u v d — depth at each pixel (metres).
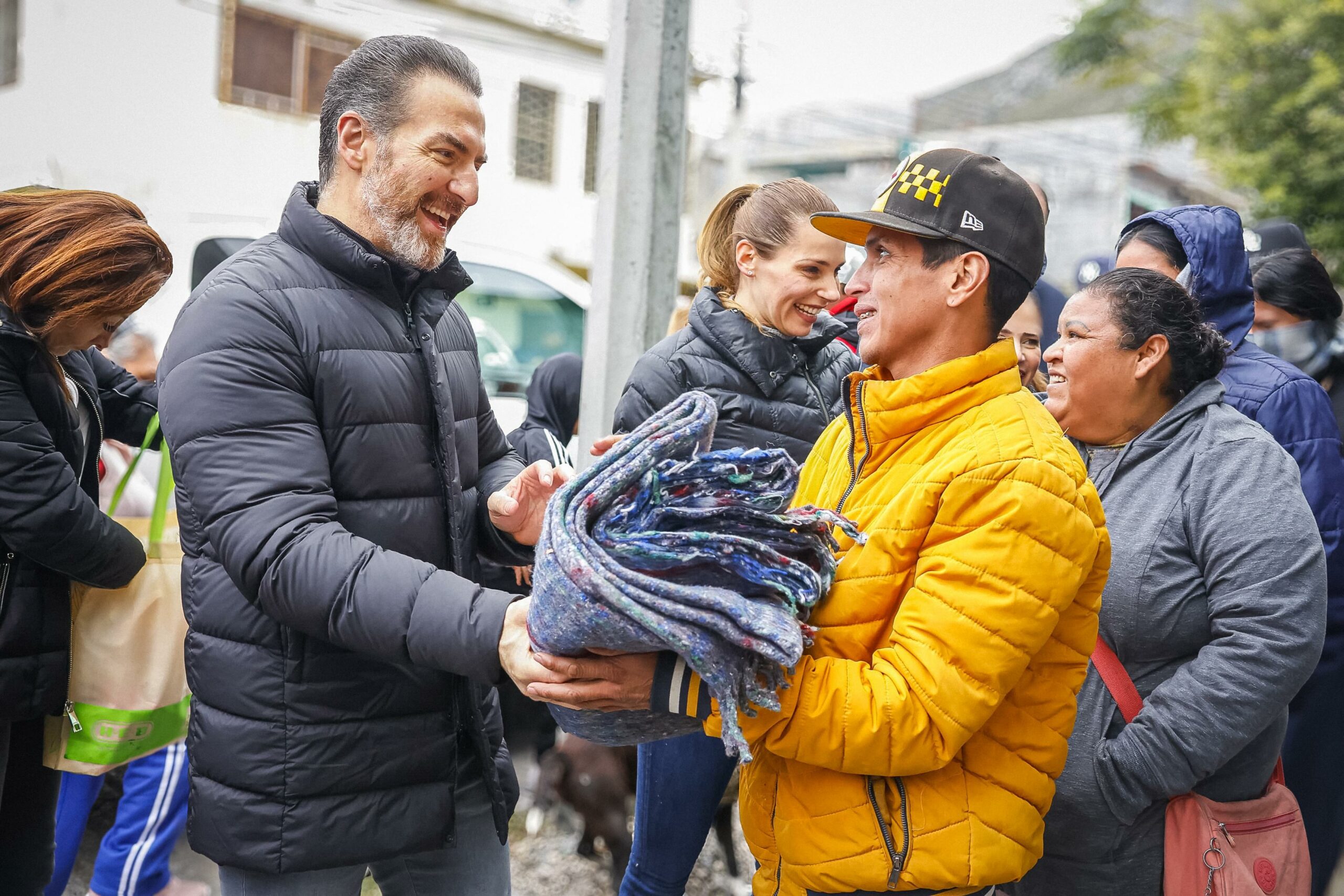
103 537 1.98
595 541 1.19
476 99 1.63
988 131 24.16
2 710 1.95
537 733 3.68
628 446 1.26
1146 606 1.79
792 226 2.19
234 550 1.43
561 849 3.32
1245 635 1.69
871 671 1.27
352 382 1.54
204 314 1.49
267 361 1.47
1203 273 2.35
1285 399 2.25
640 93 3.15
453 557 1.66
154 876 2.54
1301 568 1.71
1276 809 1.83
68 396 2.06
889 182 1.45
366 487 1.57
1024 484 1.26
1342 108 13.27
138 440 2.37
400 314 1.64
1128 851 1.79
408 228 1.60
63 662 2.03
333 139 1.61
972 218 1.36
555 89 14.26
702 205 18.22
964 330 1.41
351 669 1.55
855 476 1.44
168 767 2.51
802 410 2.26
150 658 2.15
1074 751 1.78
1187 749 1.68
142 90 11.34
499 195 13.90
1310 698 2.33
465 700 1.66
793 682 1.26
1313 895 2.38
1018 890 1.87
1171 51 18.19
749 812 1.50
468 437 1.83
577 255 14.60
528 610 1.35
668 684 1.26
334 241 1.55
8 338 1.89
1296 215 13.44
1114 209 22.00
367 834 1.58
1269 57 13.87
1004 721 1.37
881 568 1.32
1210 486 1.78
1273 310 3.11
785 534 1.24
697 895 3.03
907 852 1.32
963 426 1.35
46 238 1.89
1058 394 1.92
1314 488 2.22
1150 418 1.90
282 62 12.12
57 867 2.45
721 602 1.14
